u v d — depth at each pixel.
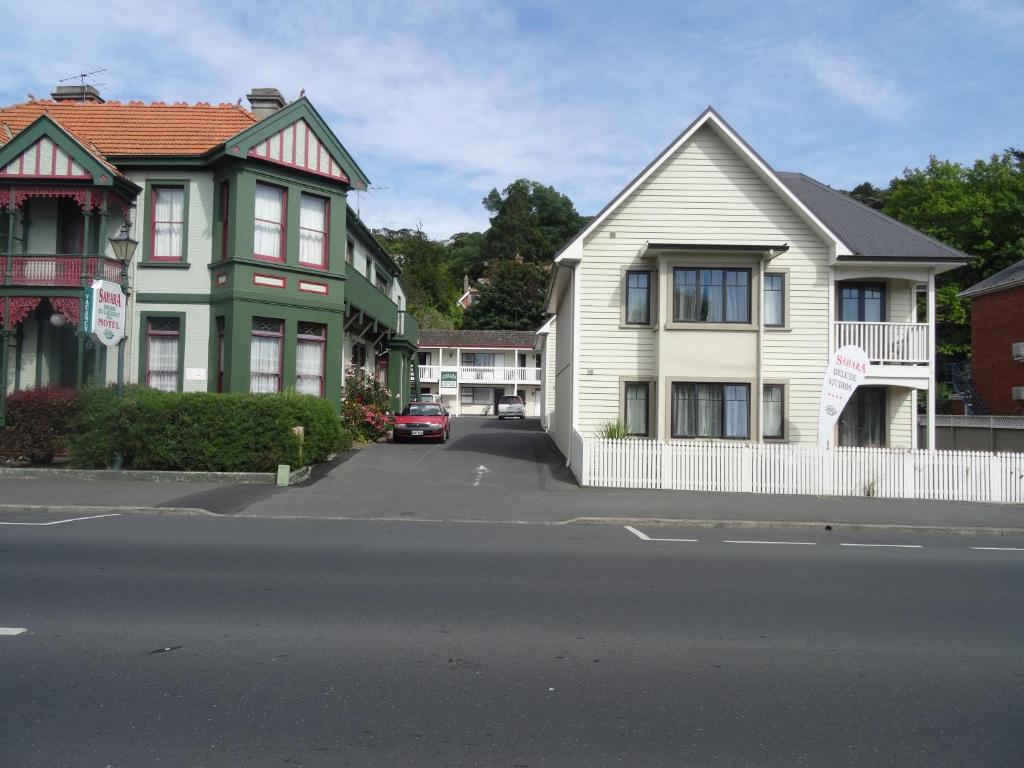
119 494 13.69
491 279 72.38
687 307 19.20
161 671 5.03
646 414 19.53
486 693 4.75
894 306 20.38
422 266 73.50
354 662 5.25
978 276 40.69
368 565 8.43
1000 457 15.77
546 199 88.38
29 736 4.06
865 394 20.14
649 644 5.78
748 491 15.94
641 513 13.13
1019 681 5.16
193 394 16.22
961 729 4.37
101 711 4.39
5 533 10.08
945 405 39.28
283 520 11.91
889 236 20.16
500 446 23.77
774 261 19.50
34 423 16.06
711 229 19.61
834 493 15.95
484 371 54.81
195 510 12.41
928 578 8.42
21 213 19.41
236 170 18.73
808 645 5.84
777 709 4.61
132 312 19.39
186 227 19.48
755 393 18.95
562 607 6.77
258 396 16.23
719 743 4.12
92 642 5.58
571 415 19.55
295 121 19.66
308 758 3.86
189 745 3.98
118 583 7.33
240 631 5.89
